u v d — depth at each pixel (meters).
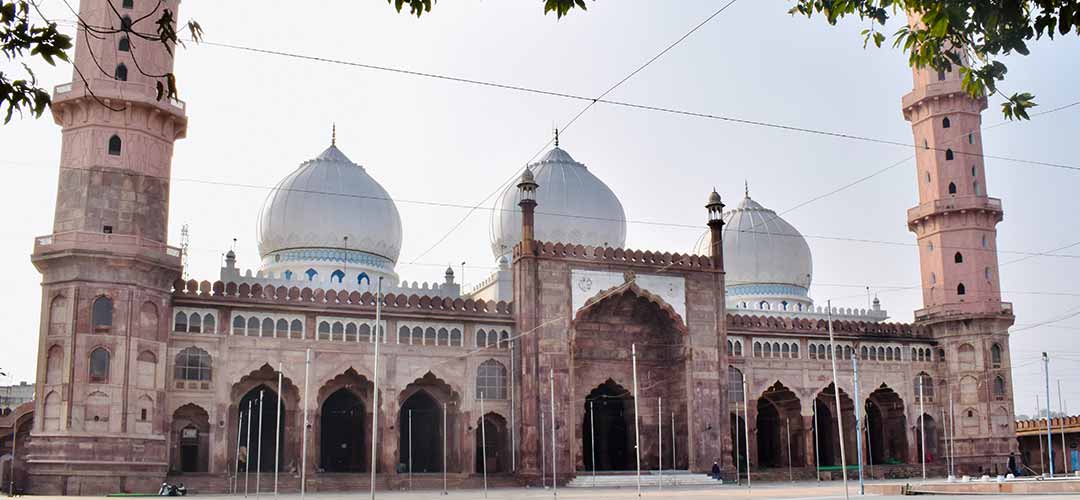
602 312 43.72
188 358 36.00
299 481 36.44
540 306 41.03
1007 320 48.38
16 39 6.21
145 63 35.16
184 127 36.53
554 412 40.00
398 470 39.56
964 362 48.72
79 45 34.59
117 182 34.06
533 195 42.47
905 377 49.06
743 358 46.22
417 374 39.50
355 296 39.22
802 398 46.84
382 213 49.38
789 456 46.38
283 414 39.75
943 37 8.22
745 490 33.41
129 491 32.59
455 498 29.62
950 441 48.53
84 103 34.12
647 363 44.16
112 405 32.56
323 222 47.78
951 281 48.94
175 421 36.34
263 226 48.84
